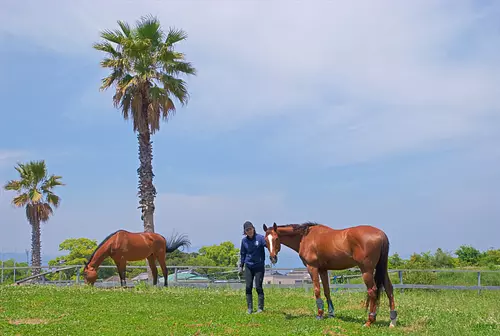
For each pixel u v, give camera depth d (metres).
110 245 18.61
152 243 19.45
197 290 17.72
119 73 25.30
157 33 25.39
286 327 10.75
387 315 12.72
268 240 11.84
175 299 14.91
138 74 24.45
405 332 10.31
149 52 25.20
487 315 12.97
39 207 35.88
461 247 41.59
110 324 10.98
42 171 36.31
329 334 9.88
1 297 14.26
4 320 11.18
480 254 40.81
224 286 20.30
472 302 16.73
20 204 35.53
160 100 24.81
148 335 9.90
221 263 62.91
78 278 21.19
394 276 26.05
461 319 12.16
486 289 19.31
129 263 48.94
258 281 12.81
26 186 36.06
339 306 14.70
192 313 12.49
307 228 12.16
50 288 16.75
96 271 18.48
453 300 17.47
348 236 11.12
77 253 51.94
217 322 11.32
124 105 25.25
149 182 24.83
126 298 14.77
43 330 10.20
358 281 25.55
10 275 38.44
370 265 10.77
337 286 19.36
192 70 26.03
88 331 10.23
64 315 11.98
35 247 35.91
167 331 10.27
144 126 24.89
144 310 12.78
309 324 10.98
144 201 24.67
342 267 11.56
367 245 10.79
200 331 10.29
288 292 18.44
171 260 51.59
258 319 11.68
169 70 25.72
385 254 10.90
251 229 12.76
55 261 51.94
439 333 10.26
